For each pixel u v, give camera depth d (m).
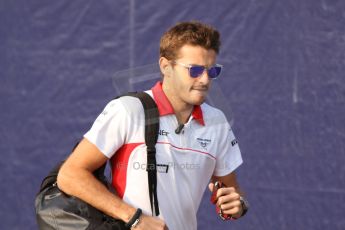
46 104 18.06
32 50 18.12
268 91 16.52
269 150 16.53
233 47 16.72
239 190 9.80
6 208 18.27
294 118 16.36
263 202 16.61
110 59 17.61
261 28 16.53
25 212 18.17
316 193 16.25
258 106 16.56
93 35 17.75
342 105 16.08
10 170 18.28
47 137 18.05
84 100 17.81
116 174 8.59
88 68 17.78
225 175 9.51
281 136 16.45
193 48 8.34
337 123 16.11
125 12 17.52
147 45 17.34
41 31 18.08
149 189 8.38
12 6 18.23
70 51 17.89
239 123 16.69
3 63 18.31
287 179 16.44
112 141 8.30
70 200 8.30
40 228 8.42
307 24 16.27
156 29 17.28
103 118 8.33
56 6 17.97
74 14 17.86
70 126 17.88
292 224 16.42
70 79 17.89
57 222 8.24
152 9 17.31
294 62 16.34
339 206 16.09
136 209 8.17
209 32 8.46
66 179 8.23
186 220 8.91
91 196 8.16
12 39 18.25
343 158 16.08
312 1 16.22
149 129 8.38
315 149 16.25
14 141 18.25
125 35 17.50
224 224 16.97
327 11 16.14
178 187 8.64
